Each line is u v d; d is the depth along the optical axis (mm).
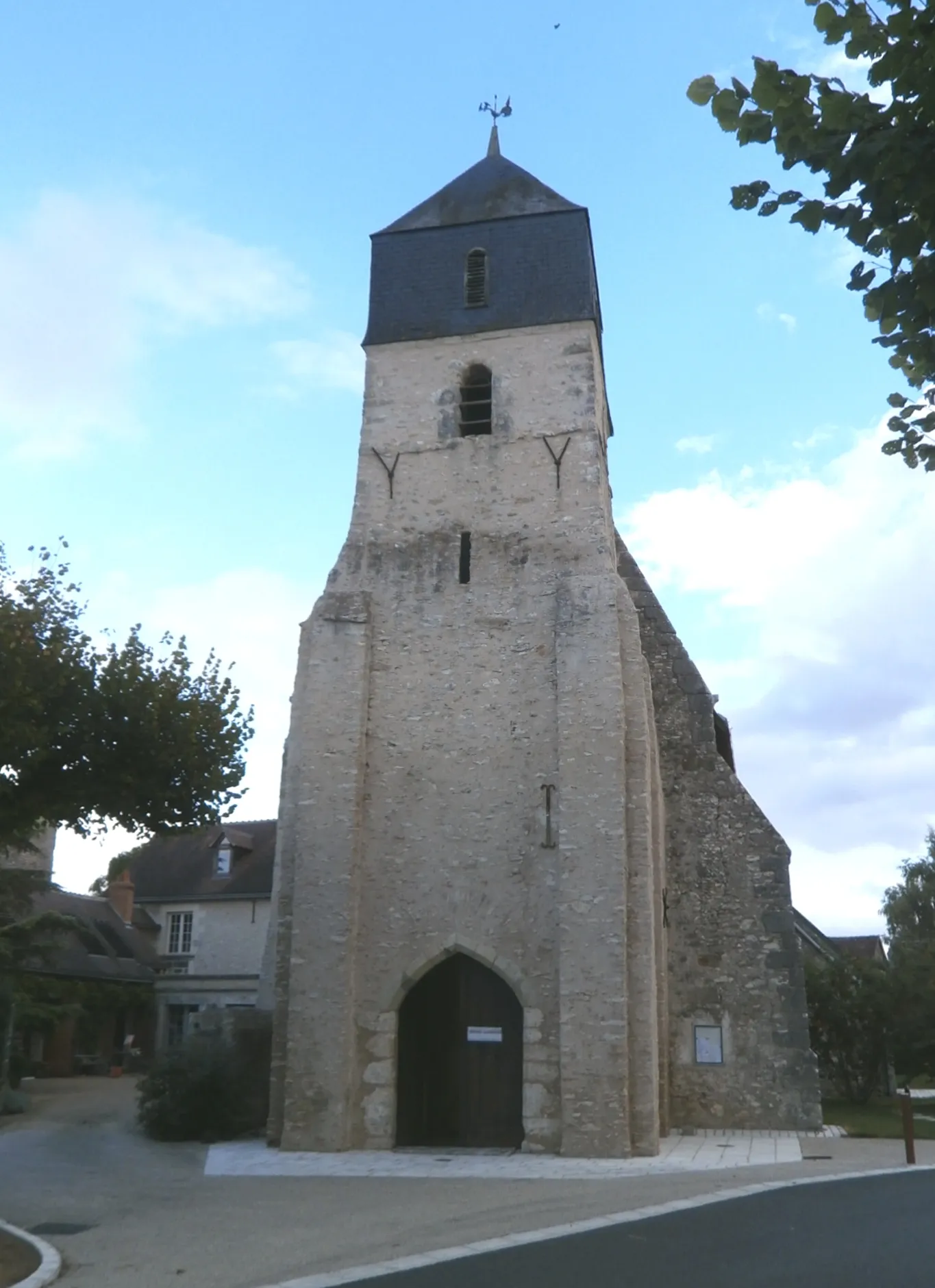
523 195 22484
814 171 6219
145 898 40688
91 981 35281
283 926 18938
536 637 19141
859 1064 25219
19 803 14023
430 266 22281
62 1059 32969
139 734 14156
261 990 22172
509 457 20438
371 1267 9336
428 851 18453
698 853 21562
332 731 18922
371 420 21281
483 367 21438
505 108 24516
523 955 17703
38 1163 16406
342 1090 17344
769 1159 16125
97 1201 12992
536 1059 17203
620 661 18422
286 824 22109
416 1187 13836
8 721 12750
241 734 15414
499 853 18219
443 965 18656
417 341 21656
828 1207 11758
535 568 19562
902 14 5898
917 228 6055
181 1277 9258
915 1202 12086
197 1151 17656
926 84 5906
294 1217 11875
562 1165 15633
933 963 24875
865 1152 16906
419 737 19047
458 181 23297
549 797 18266
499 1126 17641
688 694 22562
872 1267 8875
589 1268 9039
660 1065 19516
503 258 21938
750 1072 20281
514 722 18812
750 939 20953
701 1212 11531
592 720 18125
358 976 18062
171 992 38531
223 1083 19234
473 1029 18047
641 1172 14914
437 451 20781
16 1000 26266
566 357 20891
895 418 7461
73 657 14133
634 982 17156
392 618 19766
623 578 23656
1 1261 9836
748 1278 8539
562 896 17422
